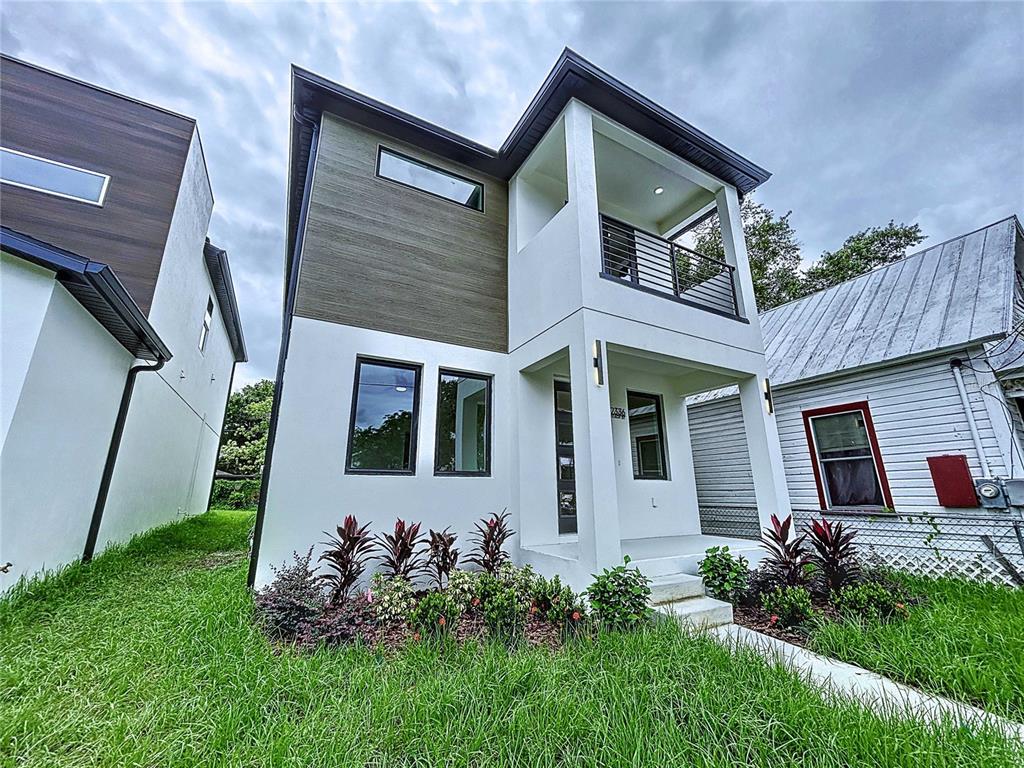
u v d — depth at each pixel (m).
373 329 5.54
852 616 3.90
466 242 6.57
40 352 4.38
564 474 6.59
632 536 6.67
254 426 23.28
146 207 7.39
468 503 5.67
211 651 3.05
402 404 5.61
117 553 6.29
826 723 2.22
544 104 5.98
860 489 6.82
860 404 6.89
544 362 5.82
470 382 6.21
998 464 5.50
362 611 3.86
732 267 6.76
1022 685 2.68
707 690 2.55
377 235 5.85
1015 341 5.74
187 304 9.73
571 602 4.14
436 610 3.77
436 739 2.18
